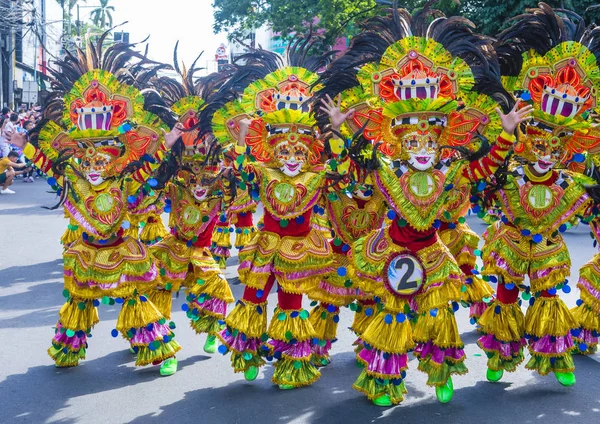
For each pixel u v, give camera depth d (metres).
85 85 4.73
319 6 18.70
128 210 5.18
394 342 4.34
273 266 4.72
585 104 4.59
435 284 4.34
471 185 4.51
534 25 4.82
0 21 27.38
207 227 5.49
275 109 4.83
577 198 4.70
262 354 4.83
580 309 5.46
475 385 4.83
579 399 4.56
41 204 15.20
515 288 4.87
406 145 4.26
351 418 4.25
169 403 4.48
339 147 4.48
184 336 5.96
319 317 5.21
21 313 6.60
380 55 4.60
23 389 4.69
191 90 6.39
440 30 4.61
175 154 5.36
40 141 4.86
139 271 4.85
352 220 5.08
